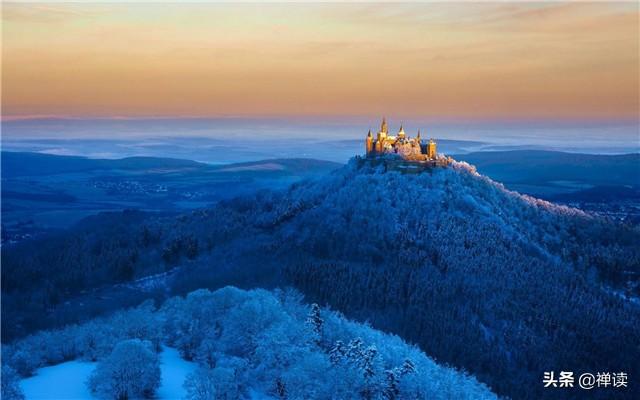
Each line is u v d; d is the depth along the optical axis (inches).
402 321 7706.7
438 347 7253.9
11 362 5492.1
